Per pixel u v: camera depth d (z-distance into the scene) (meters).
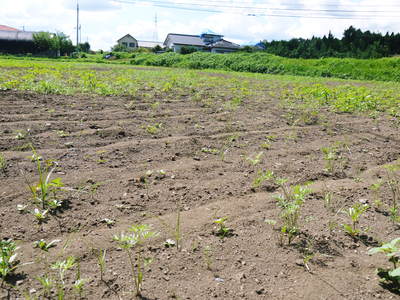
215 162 3.78
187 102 7.47
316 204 2.90
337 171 3.70
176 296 1.82
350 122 6.31
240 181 3.30
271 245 2.30
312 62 29.36
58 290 1.81
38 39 45.94
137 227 2.00
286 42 42.06
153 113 6.00
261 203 2.87
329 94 9.67
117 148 3.98
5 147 3.78
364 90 11.55
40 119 5.07
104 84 8.72
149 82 10.78
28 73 11.74
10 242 2.16
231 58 32.38
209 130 5.07
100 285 1.87
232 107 7.09
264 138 4.82
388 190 3.24
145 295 1.82
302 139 4.91
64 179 3.10
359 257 2.21
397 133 5.59
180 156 3.92
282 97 9.43
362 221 2.65
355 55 33.97
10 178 3.04
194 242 2.30
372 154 4.35
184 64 33.09
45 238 2.27
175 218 2.59
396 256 2.15
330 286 1.93
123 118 5.48
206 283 1.93
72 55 49.56
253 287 1.91
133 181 3.17
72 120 5.14
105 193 2.91
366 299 1.85
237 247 2.26
